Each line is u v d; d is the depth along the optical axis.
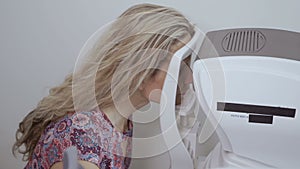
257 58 0.81
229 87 0.80
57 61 1.34
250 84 0.79
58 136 0.80
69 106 0.85
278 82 0.78
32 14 1.32
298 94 0.78
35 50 1.35
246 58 0.81
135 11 0.82
